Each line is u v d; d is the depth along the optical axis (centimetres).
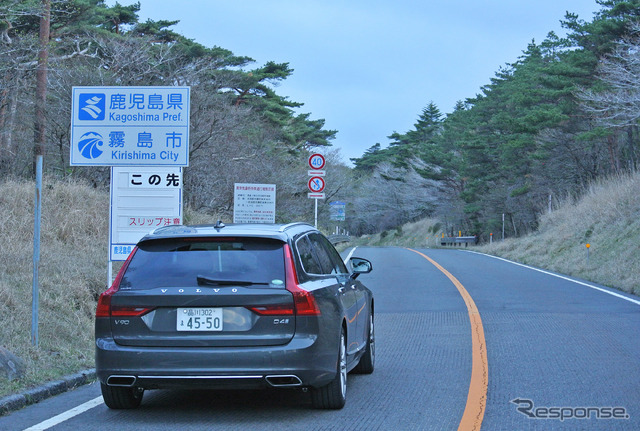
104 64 2809
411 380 789
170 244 639
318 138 5791
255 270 611
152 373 591
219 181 2794
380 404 679
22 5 2042
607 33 3102
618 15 3089
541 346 984
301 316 597
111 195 1094
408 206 7162
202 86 2625
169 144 1088
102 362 601
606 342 1010
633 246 2216
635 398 691
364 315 811
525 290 1725
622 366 847
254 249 627
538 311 1345
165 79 2572
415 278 2066
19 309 973
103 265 1410
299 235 685
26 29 2586
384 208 7388
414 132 8381
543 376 795
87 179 2300
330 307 639
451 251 3922
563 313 1314
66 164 2395
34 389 708
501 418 621
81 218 1658
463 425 598
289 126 5009
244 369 584
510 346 988
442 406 668
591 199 3278
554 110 3647
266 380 589
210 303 595
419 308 1412
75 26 2831
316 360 599
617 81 2927
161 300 598
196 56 3569
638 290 1647
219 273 609
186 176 2636
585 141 3781
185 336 594
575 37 3491
